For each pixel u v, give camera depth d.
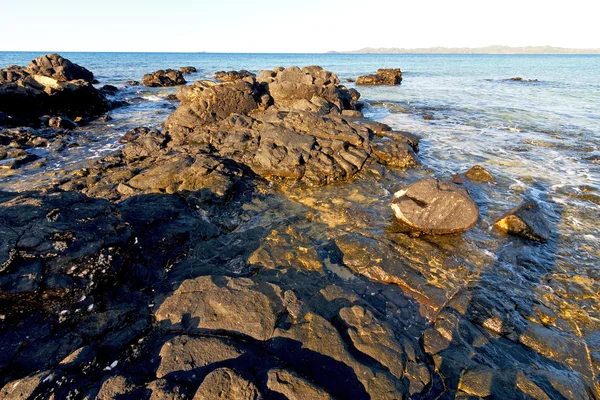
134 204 9.46
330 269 7.79
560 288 7.40
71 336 5.16
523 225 9.16
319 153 13.27
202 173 11.05
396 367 5.12
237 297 5.98
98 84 36.69
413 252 8.37
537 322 6.53
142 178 10.94
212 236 8.79
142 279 6.77
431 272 7.72
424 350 5.80
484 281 7.50
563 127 20.66
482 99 30.83
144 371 4.82
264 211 10.19
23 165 13.39
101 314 5.64
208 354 4.94
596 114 24.08
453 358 5.58
